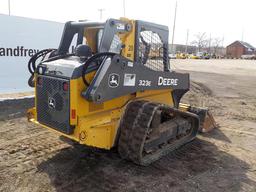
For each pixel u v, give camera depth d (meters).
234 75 20.02
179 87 5.45
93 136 4.07
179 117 5.34
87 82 3.91
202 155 5.06
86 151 4.91
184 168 4.53
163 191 3.86
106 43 4.07
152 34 4.84
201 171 4.46
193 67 27.75
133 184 3.98
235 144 5.71
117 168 4.39
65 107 4.01
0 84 8.61
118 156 4.76
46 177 4.07
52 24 9.53
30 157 4.66
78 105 3.91
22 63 9.01
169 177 4.22
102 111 4.22
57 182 3.95
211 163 4.77
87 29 5.00
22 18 8.78
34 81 4.63
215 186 4.05
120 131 4.45
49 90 4.22
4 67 8.61
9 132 5.79
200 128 6.19
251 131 6.64
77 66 3.92
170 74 5.12
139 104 4.45
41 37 9.32
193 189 3.95
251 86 14.39
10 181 3.95
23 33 8.88
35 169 4.28
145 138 4.26
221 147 5.49
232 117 7.90
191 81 15.27
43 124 4.44
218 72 22.33
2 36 8.43
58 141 5.32
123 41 4.41
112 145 4.40
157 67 5.06
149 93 4.92
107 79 3.89
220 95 11.45
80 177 4.10
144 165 4.39
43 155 4.74
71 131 4.03
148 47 4.78
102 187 3.87
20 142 5.27
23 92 9.16
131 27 4.42
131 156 4.32
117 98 4.37
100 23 4.41
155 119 4.45
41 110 4.45
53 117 4.23
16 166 4.36
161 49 5.10
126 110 4.48
